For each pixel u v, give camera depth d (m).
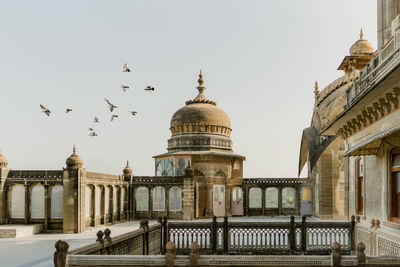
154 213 34.09
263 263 7.01
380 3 12.77
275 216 38.28
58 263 7.07
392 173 11.16
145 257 7.13
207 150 39.62
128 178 34.44
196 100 43.69
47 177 26.19
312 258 7.02
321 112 30.38
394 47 9.49
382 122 11.46
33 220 26.17
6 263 15.27
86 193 26.95
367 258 6.96
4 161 26.69
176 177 33.75
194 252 7.10
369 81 11.34
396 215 10.95
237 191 39.53
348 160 16.19
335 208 31.80
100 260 7.10
